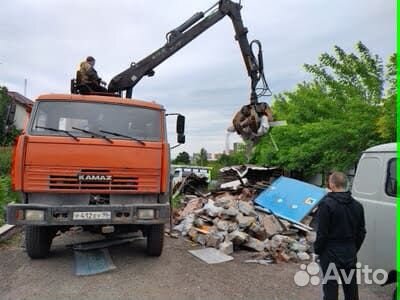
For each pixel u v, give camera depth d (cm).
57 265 671
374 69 1343
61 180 625
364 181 596
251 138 903
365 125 1229
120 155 646
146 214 634
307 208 976
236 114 919
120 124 686
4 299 516
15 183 620
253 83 952
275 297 540
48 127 660
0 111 2775
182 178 1870
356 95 1358
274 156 1956
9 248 791
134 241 859
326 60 1438
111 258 720
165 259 721
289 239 807
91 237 888
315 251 448
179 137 772
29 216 606
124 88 934
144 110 710
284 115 1975
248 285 588
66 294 536
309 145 1580
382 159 567
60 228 714
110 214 622
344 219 437
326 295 439
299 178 2011
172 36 966
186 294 545
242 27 987
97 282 587
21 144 622
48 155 625
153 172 660
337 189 452
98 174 635
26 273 624
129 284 581
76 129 666
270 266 698
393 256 520
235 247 808
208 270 661
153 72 964
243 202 1050
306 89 1889
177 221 1052
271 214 990
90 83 821
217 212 960
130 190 645
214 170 3108
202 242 846
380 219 547
